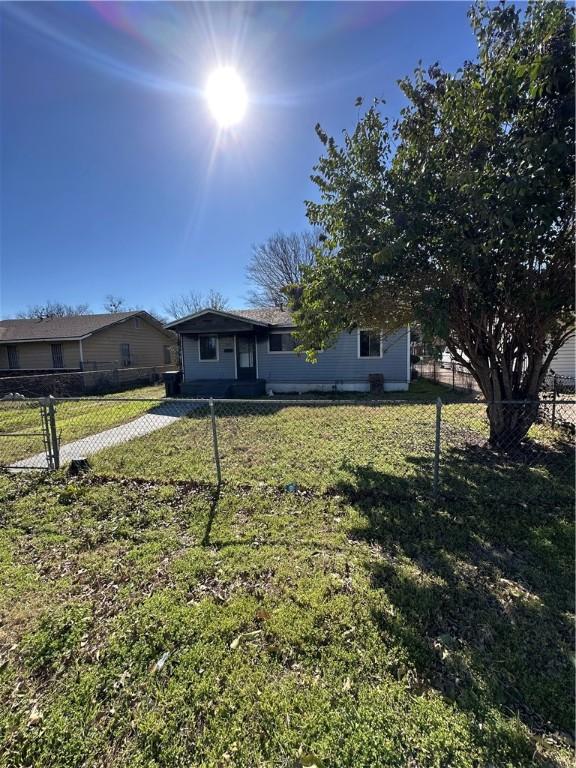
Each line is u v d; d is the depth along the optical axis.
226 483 4.39
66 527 3.50
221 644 2.04
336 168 4.77
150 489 4.30
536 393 5.36
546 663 1.88
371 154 4.52
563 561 2.75
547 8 3.38
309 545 3.02
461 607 2.29
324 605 2.30
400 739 1.51
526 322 4.94
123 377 19.61
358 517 3.48
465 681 1.78
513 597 2.37
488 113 3.67
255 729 1.58
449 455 5.33
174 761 1.48
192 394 14.16
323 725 1.58
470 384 13.80
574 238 4.01
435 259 4.35
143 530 3.38
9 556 3.03
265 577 2.63
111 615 2.31
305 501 3.86
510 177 3.41
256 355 14.89
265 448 5.95
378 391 13.35
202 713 1.66
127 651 2.02
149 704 1.71
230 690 1.76
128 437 7.14
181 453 5.82
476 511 3.55
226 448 6.02
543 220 3.36
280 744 1.51
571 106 3.25
